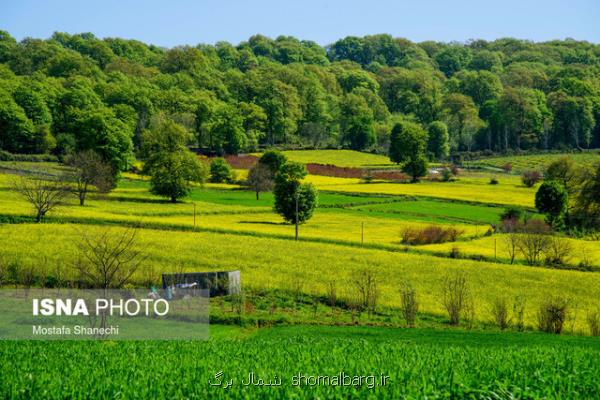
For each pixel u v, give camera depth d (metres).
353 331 46.47
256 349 31.80
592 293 62.84
